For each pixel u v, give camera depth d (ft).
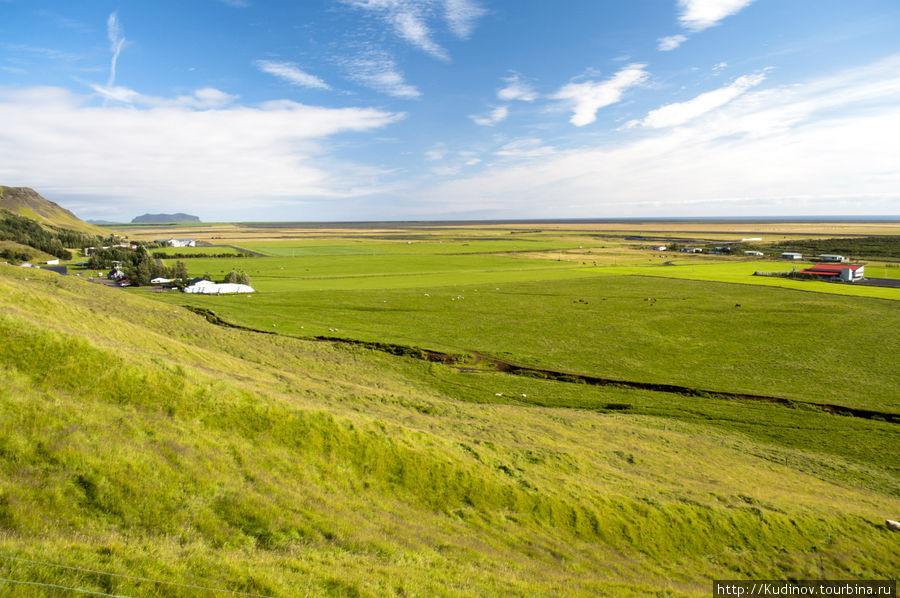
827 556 88.84
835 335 284.82
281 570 52.90
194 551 52.37
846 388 202.80
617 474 112.06
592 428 151.02
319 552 60.75
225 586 46.96
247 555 55.47
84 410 72.84
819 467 136.36
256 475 74.08
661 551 85.56
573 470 109.50
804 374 220.84
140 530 54.80
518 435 130.11
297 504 70.49
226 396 91.86
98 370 83.82
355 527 69.56
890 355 245.65
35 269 266.36
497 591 61.57
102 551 47.37
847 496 117.29
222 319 286.05
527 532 83.20
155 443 71.92
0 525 47.32
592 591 67.72
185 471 67.82
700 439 151.23
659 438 147.33
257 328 272.92
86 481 58.75
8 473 55.36
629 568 79.00
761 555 87.56
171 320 225.35
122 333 146.92
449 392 190.29
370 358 228.84
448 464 95.09
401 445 95.91
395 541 69.46
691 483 113.29
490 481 93.81
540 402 186.39
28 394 71.26
